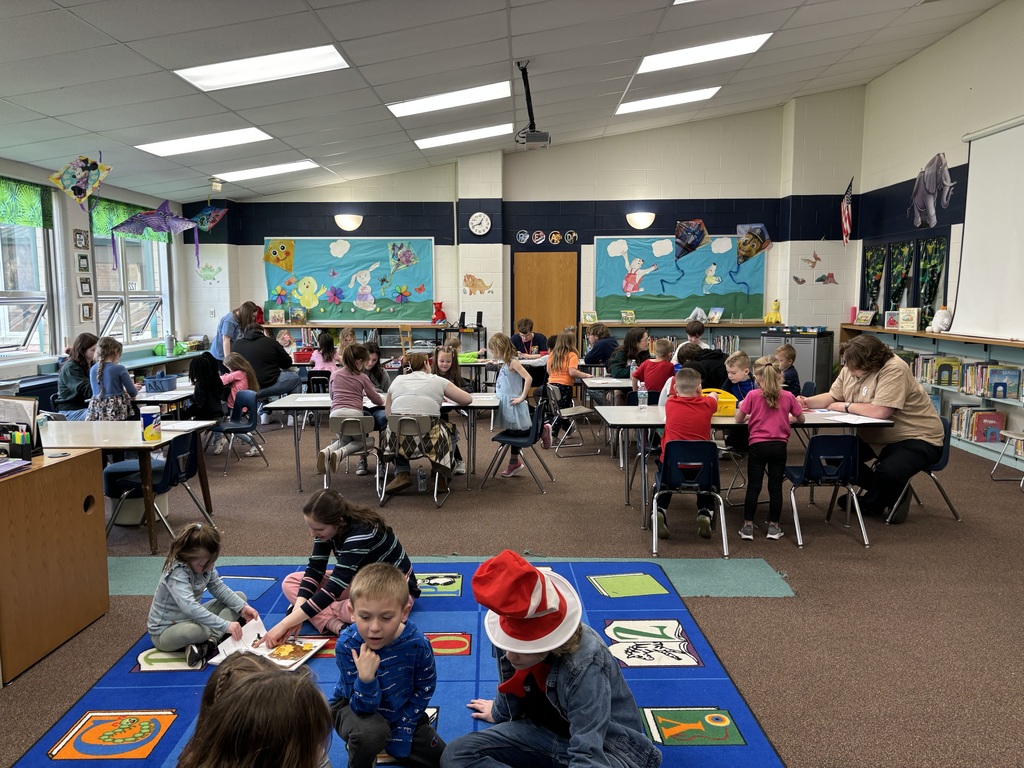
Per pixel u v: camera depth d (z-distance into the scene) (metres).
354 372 5.56
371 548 3.07
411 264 10.36
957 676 2.85
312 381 8.38
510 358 5.68
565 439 7.57
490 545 4.36
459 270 10.20
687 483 4.24
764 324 10.16
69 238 7.39
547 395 7.20
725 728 2.49
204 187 9.08
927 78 8.20
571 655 1.78
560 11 5.28
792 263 9.98
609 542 4.42
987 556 4.17
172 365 9.45
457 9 4.84
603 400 8.07
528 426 5.68
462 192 10.05
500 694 2.11
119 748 2.38
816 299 10.02
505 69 6.47
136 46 4.44
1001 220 6.85
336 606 3.16
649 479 5.93
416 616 3.37
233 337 8.69
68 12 3.84
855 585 3.76
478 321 9.89
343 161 8.90
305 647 3.02
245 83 5.55
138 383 7.41
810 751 2.37
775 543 4.42
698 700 2.67
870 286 9.55
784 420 4.44
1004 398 6.52
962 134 7.56
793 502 4.39
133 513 4.69
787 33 6.93
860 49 7.91
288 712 1.10
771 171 10.22
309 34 4.74
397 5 4.57
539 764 1.97
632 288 10.40
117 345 5.68
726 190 10.26
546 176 10.28
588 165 10.26
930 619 3.36
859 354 4.82
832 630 3.24
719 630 3.24
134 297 8.95
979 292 7.15
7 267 6.82
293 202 10.26
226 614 3.16
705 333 10.41
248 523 4.79
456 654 3.01
